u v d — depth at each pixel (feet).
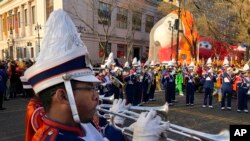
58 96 4.06
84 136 4.36
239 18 75.31
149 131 4.50
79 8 100.32
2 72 39.78
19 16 130.82
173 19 85.35
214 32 86.58
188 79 44.06
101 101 11.73
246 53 85.76
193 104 44.93
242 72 41.06
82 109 4.18
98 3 105.29
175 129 6.03
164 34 84.53
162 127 4.61
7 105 40.37
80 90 4.14
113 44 116.88
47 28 4.26
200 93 61.21
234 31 86.38
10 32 139.03
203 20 85.46
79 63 4.12
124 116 7.18
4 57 145.28
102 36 110.01
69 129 4.13
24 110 36.60
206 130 27.66
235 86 43.01
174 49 84.99
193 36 86.69
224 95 40.34
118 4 115.96
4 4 145.38
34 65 4.16
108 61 42.63
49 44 4.14
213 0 85.15
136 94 42.80
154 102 46.42
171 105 43.62
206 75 43.42
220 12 85.87
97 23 107.24
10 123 29.17
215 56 89.61
